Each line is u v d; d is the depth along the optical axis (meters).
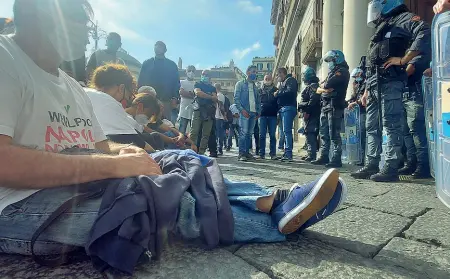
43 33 1.10
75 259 1.20
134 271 1.10
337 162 4.79
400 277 1.12
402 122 3.25
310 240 1.46
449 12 1.86
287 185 3.08
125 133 2.62
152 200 1.10
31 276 1.06
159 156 1.53
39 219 1.08
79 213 1.08
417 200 2.33
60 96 1.24
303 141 12.02
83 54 1.22
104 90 2.82
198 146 6.21
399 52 3.12
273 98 6.55
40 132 1.12
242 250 1.31
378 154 3.50
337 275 1.12
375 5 3.30
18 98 1.04
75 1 1.12
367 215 1.91
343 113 4.79
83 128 1.33
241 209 1.42
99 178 1.09
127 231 1.01
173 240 1.36
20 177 0.97
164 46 5.60
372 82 3.38
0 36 1.09
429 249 1.38
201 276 1.08
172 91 5.71
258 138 7.65
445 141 1.94
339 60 4.73
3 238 1.11
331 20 8.59
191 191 1.30
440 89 1.98
